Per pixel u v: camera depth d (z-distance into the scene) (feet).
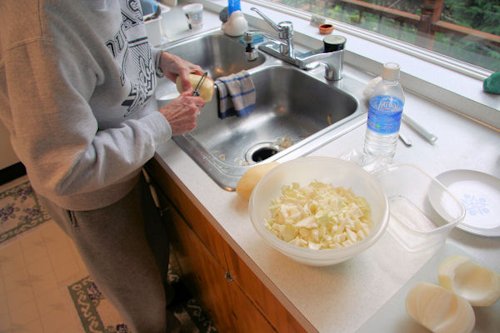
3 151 7.02
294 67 3.92
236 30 4.65
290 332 2.32
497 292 1.74
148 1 4.40
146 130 2.45
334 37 3.59
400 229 2.12
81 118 2.04
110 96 2.45
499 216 2.18
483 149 2.65
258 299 2.57
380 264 1.96
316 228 1.91
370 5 4.05
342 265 1.97
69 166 2.04
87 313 4.96
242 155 3.84
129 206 3.22
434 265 1.94
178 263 4.84
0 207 6.70
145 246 3.54
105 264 3.29
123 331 4.73
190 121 2.75
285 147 3.85
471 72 3.27
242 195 2.35
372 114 2.56
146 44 2.88
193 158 2.78
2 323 4.92
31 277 5.46
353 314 1.77
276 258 2.02
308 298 1.84
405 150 2.68
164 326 4.18
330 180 2.38
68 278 5.41
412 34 3.80
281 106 4.21
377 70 3.68
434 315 1.66
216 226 2.30
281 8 5.11
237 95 3.86
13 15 1.82
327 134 2.90
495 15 3.05
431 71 3.35
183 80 3.22
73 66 1.98
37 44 1.81
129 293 3.57
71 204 2.85
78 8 1.97
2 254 5.83
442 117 3.00
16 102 1.96
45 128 1.98
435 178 2.41
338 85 3.57
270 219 2.10
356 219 1.97
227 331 4.24
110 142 2.28
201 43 4.85
